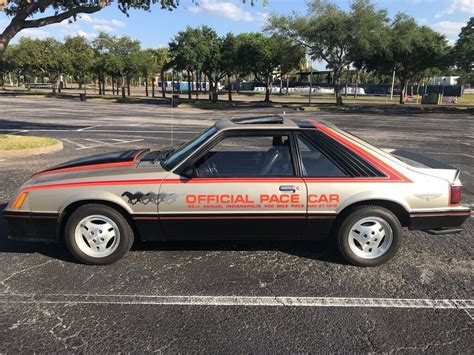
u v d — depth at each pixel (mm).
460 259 4645
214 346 3082
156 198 4137
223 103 39938
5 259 4551
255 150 4297
